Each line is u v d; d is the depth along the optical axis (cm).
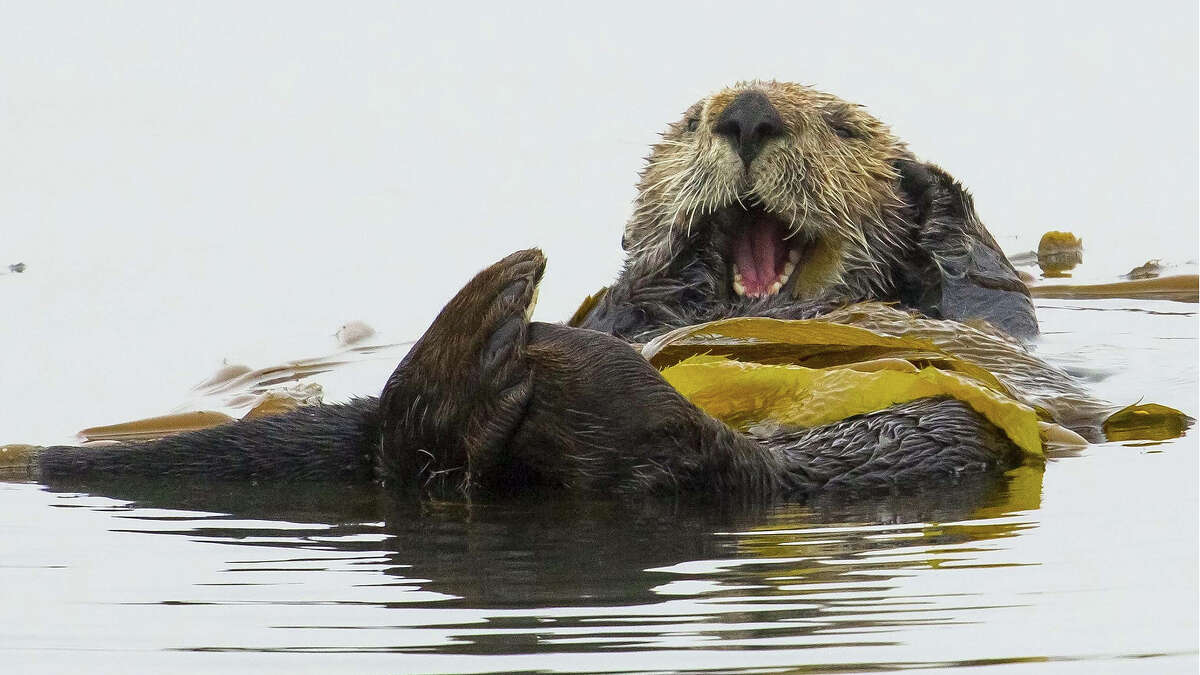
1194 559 1057
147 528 1195
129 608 973
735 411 1445
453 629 920
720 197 1703
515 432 1278
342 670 857
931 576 1026
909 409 1428
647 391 1268
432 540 1145
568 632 912
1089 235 3178
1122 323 2334
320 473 1387
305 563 1079
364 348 2266
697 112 1883
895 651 881
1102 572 1031
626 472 1276
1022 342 1827
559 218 3112
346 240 2966
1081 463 1413
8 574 1052
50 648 902
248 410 1830
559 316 2428
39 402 1866
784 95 1758
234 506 1279
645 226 1892
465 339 1277
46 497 1318
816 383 1442
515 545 1126
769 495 1298
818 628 918
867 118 1866
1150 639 902
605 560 1077
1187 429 1574
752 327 1498
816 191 1717
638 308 1777
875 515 1218
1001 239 3175
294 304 2505
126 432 1691
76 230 3000
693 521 1200
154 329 2317
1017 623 929
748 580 1019
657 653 876
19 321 2348
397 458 1331
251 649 894
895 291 1852
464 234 3000
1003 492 1298
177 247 2891
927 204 1886
